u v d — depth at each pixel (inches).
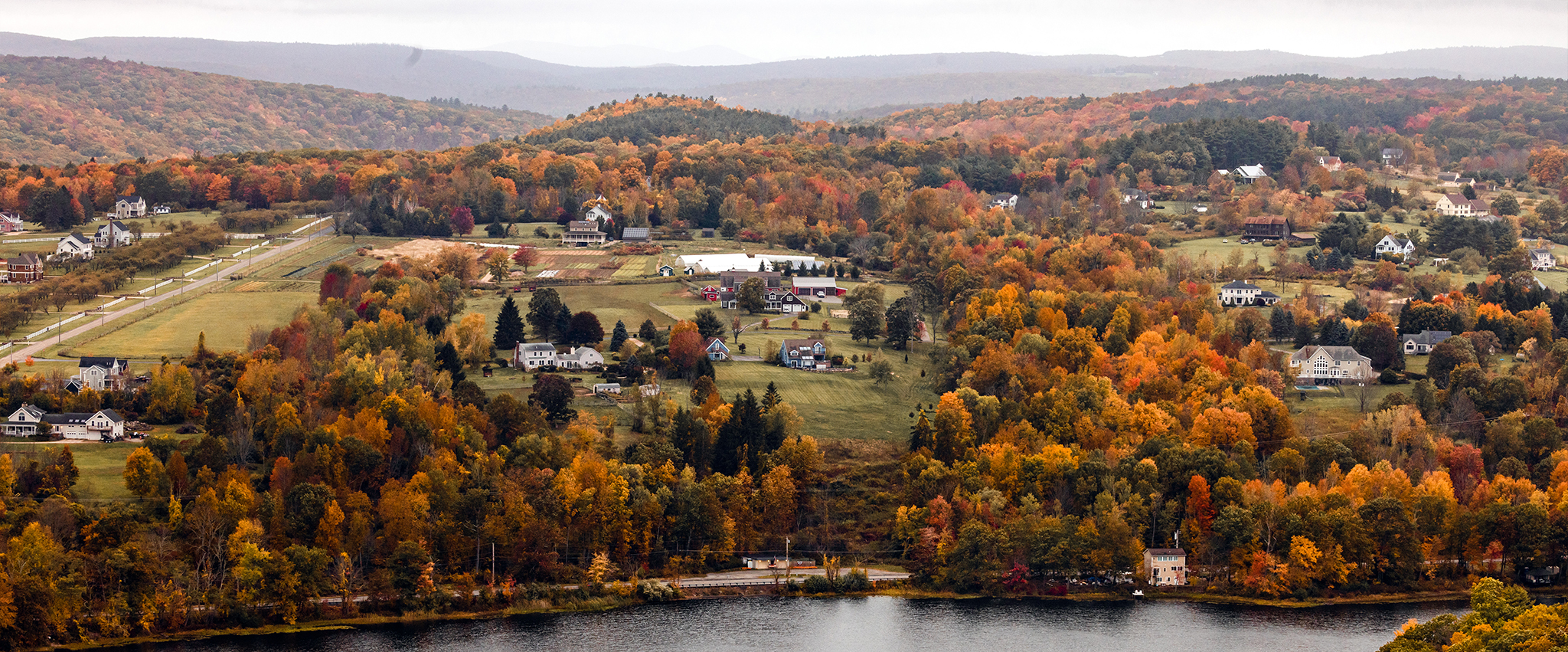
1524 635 6574.8
